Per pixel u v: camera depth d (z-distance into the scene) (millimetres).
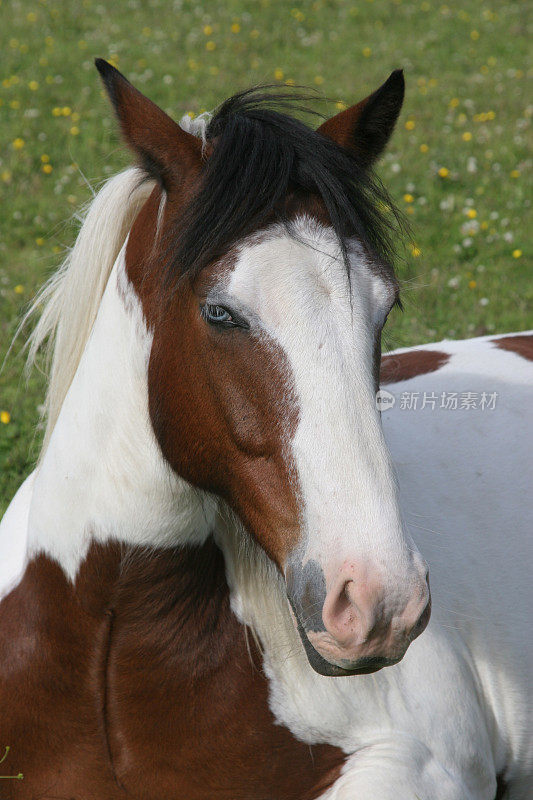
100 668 3029
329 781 3180
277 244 2545
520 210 9703
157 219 2844
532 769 3666
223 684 3068
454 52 15891
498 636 3539
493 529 3666
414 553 2439
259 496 2650
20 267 8445
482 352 4383
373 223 2715
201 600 3055
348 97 13234
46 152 10961
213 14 17281
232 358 2584
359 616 2361
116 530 2941
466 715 3314
